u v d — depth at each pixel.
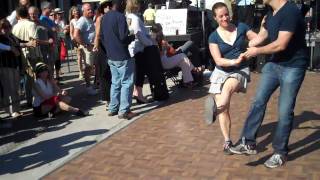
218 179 4.74
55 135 6.56
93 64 9.05
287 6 4.61
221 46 5.16
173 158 5.39
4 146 6.19
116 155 5.60
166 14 10.71
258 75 10.23
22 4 8.28
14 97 7.57
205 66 10.98
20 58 7.73
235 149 5.33
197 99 8.27
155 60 8.07
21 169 5.34
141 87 8.12
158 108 7.78
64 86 10.21
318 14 12.03
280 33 4.60
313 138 5.78
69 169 5.25
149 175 4.95
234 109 7.33
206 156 5.39
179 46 10.54
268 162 4.95
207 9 12.16
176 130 6.46
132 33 7.77
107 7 7.43
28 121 7.39
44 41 8.19
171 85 9.62
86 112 7.61
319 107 7.25
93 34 9.02
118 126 6.84
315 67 10.63
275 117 6.75
